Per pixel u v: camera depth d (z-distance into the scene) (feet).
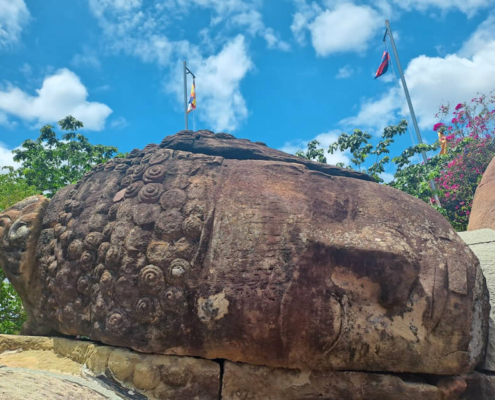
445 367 9.03
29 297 11.88
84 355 10.03
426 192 25.11
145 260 9.80
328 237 9.59
